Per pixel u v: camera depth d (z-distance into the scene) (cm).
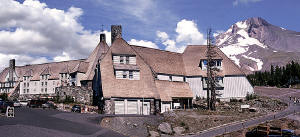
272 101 6812
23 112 4350
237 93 7000
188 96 6316
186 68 7194
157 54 6962
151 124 4219
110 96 5159
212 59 6488
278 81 14825
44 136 2670
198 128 4369
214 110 5828
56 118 3844
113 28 6662
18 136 2544
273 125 4575
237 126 4434
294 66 14662
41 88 10144
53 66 10362
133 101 5341
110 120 4006
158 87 5875
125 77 5650
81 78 7462
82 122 3716
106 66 5597
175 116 4822
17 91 10612
